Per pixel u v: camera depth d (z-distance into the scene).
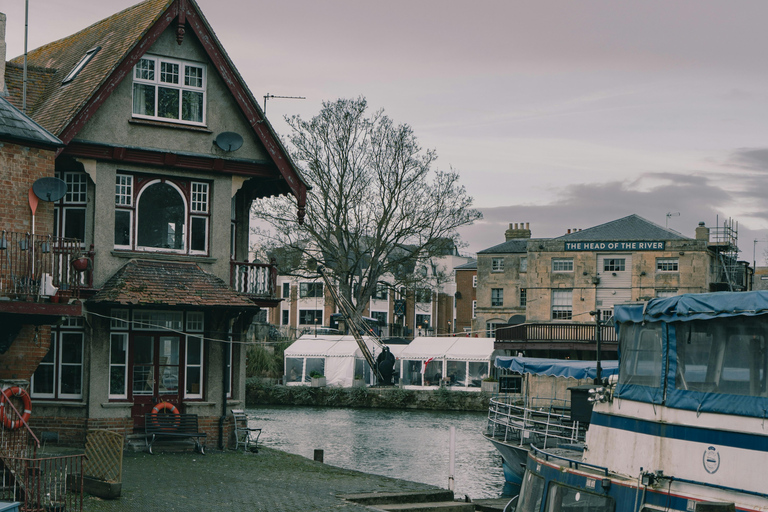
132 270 21.75
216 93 23.47
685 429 10.08
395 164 52.94
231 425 23.70
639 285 53.12
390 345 57.78
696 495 9.83
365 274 55.25
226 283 23.17
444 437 37.22
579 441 21.95
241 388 24.48
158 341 22.64
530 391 45.75
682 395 10.19
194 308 22.41
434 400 51.91
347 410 51.12
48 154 18.31
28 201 17.94
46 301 16.81
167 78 22.91
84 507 14.58
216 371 23.23
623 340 11.45
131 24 23.56
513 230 74.88
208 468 19.80
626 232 55.09
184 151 22.84
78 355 21.95
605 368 23.28
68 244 21.38
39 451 19.64
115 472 15.70
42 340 18.31
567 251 54.62
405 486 19.67
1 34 21.30
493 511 19.17
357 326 30.69
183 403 22.81
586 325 45.91
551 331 46.56
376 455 31.30
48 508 13.81
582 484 11.60
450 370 58.38
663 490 10.21
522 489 13.62
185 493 16.69
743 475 9.40
